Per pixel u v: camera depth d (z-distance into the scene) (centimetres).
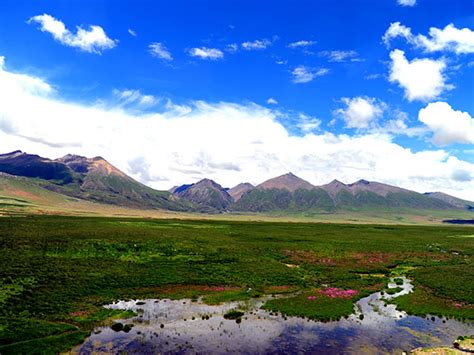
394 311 3934
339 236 10975
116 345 2875
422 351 2825
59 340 2889
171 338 3047
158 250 6788
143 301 4072
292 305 4006
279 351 2831
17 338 2866
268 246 8150
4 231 7800
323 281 5291
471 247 9269
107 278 4806
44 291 4088
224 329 3281
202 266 5819
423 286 5109
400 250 8331
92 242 6950
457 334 3256
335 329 3322
